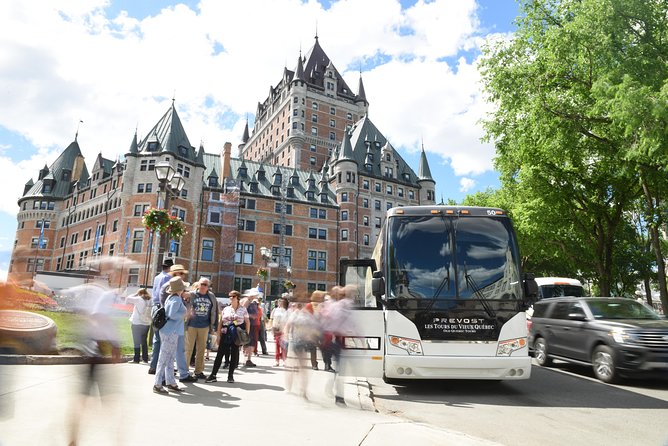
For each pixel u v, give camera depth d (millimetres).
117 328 4824
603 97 15062
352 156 65250
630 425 6254
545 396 8484
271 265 56438
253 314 11852
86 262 5297
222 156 64062
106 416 5195
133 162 52156
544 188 24828
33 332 8734
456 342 8203
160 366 7023
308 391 8078
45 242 68125
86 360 4582
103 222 56031
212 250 53906
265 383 8594
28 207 70000
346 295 7656
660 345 9242
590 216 26156
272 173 64250
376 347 8422
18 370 7715
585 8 16281
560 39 17719
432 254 8797
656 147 13508
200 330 8883
